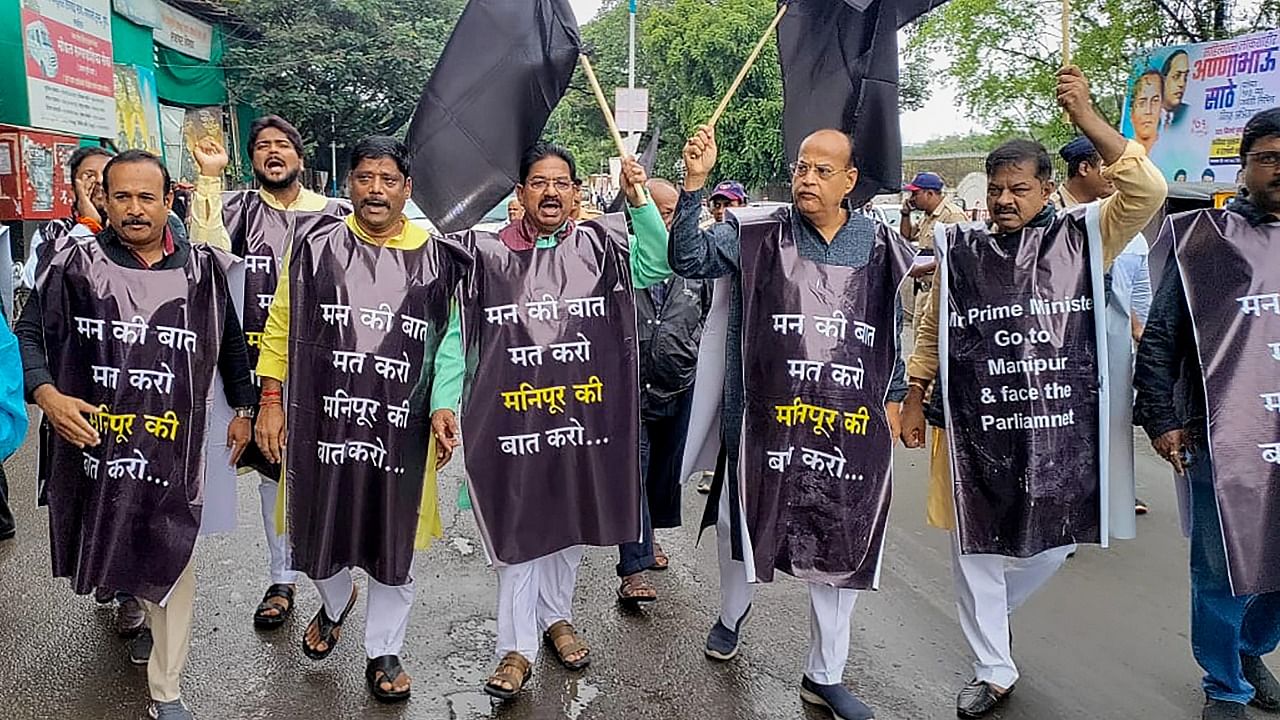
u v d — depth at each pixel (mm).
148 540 3262
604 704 3637
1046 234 3535
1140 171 3227
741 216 3594
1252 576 3328
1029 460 3502
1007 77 14812
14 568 4801
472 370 3568
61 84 11438
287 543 3609
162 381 3271
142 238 3242
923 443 3863
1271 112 3287
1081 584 4758
